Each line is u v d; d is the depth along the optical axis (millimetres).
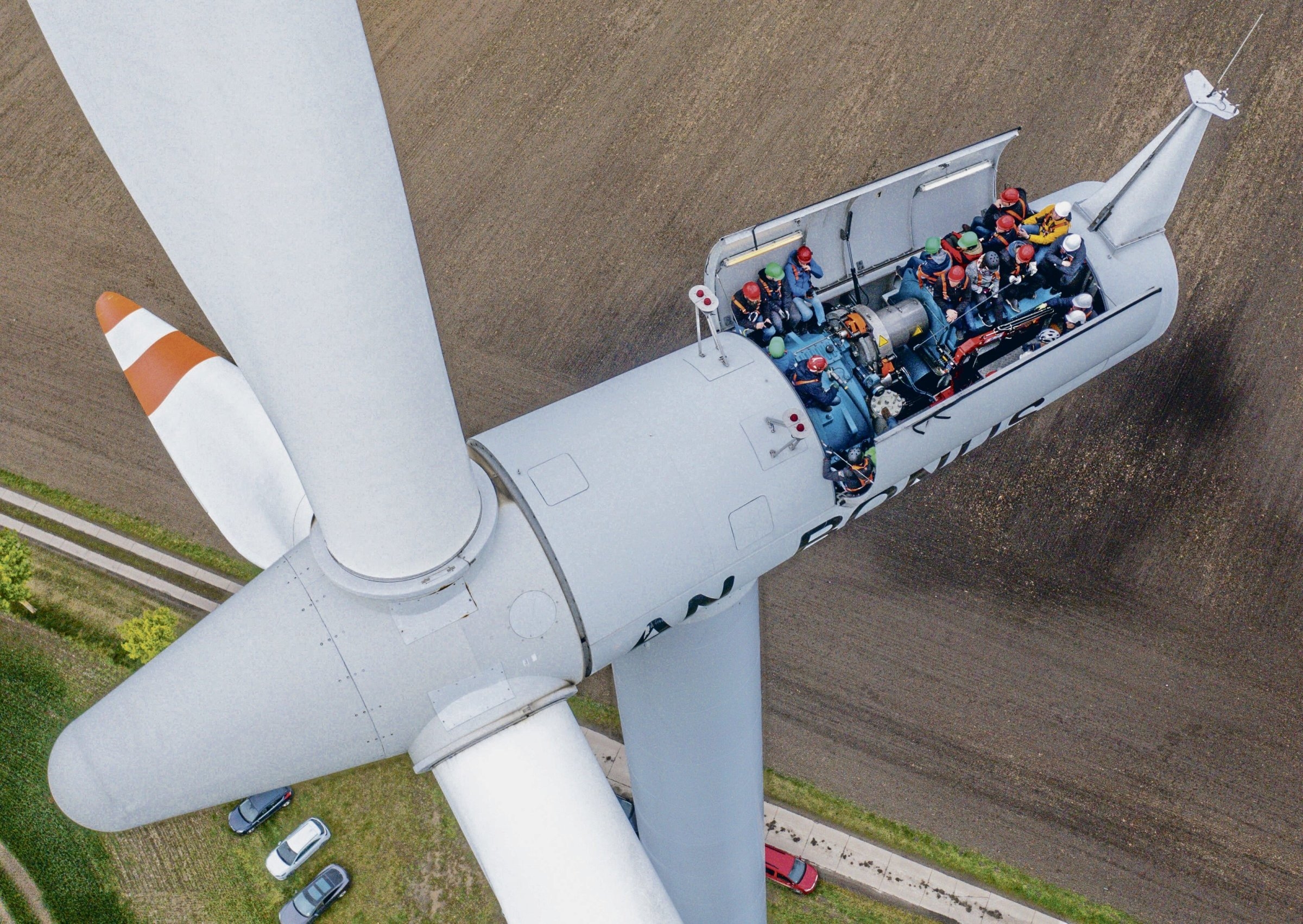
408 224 7102
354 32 6094
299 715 9773
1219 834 22562
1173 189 15336
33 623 24703
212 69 5637
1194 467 25562
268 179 6172
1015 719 23516
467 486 9195
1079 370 15633
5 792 23172
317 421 7742
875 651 24078
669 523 11227
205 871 22578
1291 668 23875
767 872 22359
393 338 7352
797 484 12242
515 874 10062
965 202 15969
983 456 25750
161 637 23359
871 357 14836
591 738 23688
